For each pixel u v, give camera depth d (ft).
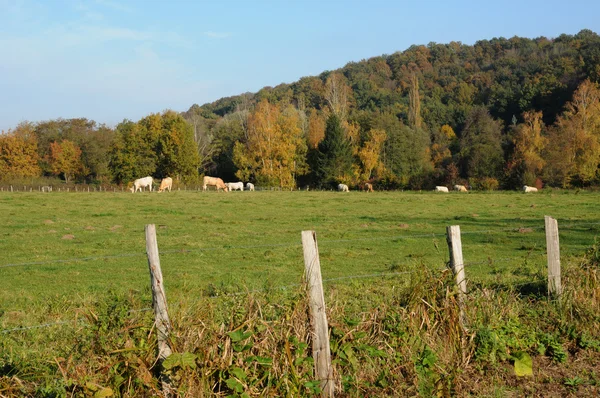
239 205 111.14
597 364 21.02
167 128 238.07
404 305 21.67
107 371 16.55
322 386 17.60
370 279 38.22
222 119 325.21
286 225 79.10
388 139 240.53
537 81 330.75
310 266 18.03
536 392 18.71
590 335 23.18
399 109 367.86
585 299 25.22
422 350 19.80
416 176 216.33
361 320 20.77
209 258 51.57
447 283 21.80
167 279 41.11
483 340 20.72
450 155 257.55
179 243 61.93
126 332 17.35
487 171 203.51
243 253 54.34
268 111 229.66
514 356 20.42
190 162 235.81
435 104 368.27
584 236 63.21
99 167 249.34
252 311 18.72
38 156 253.44
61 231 70.23
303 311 18.26
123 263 48.85
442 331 20.92
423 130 302.45
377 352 18.85
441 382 18.45
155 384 16.29
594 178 185.57
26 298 34.88
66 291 37.06
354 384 18.16
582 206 106.73
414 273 22.41
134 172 233.55
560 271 27.17
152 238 17.21
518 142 204.44
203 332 17.44
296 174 238.48
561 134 198.08
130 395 16.43
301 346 17.37
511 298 25.16
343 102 283.59
